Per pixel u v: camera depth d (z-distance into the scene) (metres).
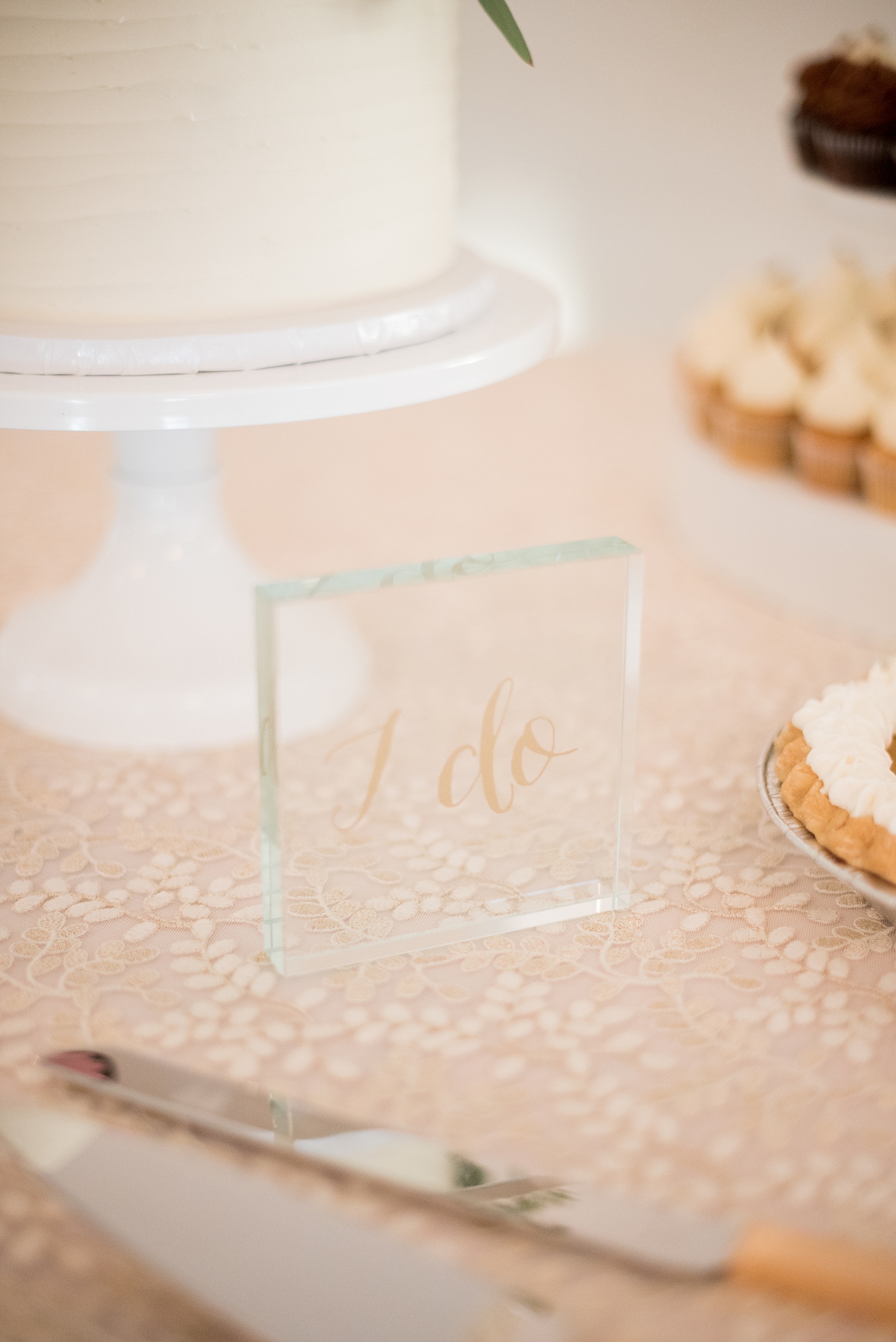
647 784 0.83
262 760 0.70
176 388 0.74
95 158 0.74
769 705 0.90
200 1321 0.59
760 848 0.79
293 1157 0.63
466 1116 0.66
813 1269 0.59
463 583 0.99
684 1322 0.59
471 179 2.15
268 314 0.78
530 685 0.73
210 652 0.89
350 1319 0.58
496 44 2.04
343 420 1.41
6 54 0.72
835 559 0.98
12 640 0.92
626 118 2.14
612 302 2.31
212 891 0.77
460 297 0.81
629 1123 0.66
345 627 0.92
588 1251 0.61
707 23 2.06
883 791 0.71
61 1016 0.70
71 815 0.81
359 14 0.75
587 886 0.75
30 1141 0.63
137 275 0.76
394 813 0.73
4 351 0.75
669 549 1.09
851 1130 0.66
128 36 0.72
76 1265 0.60
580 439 1.35
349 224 0.78
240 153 0.75
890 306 1.11
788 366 1.03
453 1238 0.61
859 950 0.73
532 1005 0.71
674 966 0.73
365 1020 0.70
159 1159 0.63
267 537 1.09
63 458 1.26
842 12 2.00
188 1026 0.70
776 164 2.16
